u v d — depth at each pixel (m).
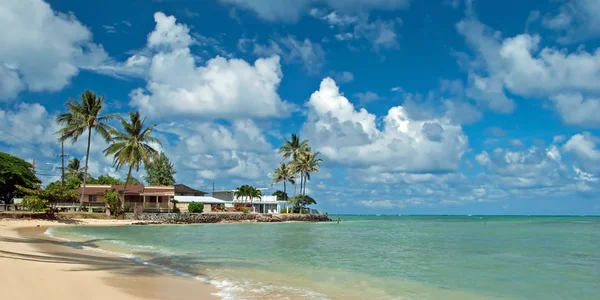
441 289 15.38
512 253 27.48
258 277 17.27
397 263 22.19
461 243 35.34
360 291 14.82
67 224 54.38
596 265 21.70
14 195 67.62
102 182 100.69
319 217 99.19
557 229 64.00
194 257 23.59
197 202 80.38
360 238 41.31
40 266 15.96
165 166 107.25
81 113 62.75
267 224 76.50
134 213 67.62
